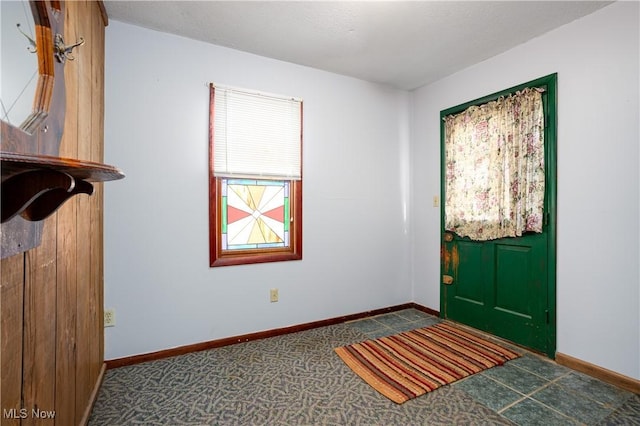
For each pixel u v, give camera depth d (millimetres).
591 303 1982
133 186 2107
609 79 1893
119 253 2068
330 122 2883
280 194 2719
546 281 2225
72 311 1296
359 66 2748
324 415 1585
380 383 1869
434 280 3137
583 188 2021
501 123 2484
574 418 1562
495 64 2541
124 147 2080
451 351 2303
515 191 2396
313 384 1860
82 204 1449
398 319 3029
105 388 1807
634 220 1798
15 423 804
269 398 1721
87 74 1515
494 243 2582
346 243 2979
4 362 751
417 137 3305
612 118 1882
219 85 2367
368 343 2445
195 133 2305
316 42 2328
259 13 1970
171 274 2229
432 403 1685
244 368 2047
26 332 872
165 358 2182
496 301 2572
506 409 1634
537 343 2273
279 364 2102
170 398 1715
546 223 2219
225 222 2490
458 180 2852
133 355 2109
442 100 3021
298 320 2729
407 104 3354
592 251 1979
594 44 1957
